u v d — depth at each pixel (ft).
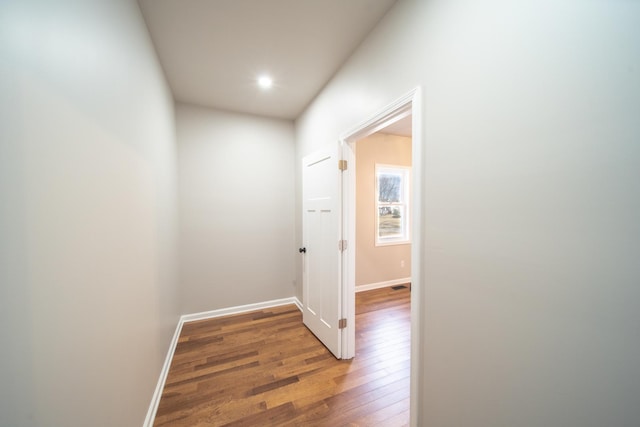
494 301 3.00
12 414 1.65
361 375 6.06
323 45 5.80
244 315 9.68
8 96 1.66
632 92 1.96
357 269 12.62
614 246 2.07
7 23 1.65
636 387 1.98
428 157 3.88
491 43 2.96
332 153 6.82
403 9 4.36
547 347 2.52
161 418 4.80
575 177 2.29
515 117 2.74
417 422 4.13
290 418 4.80
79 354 2.40
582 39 2.22
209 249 9.43
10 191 1.67
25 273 1.78
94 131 2.76
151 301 4.88
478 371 3.21
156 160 5.54
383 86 4.91
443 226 3.65
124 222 3.56
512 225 2.79
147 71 4.99
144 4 4.52
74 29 2.42
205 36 5.49
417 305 4.09
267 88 7.89
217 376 6.02
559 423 2.45
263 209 10.28
